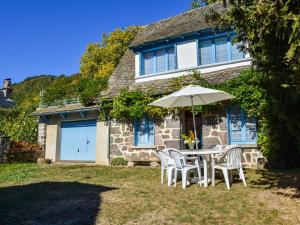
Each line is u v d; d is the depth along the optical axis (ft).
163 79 50.98
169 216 18.49
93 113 57.21
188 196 23.65
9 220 18.45
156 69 53.01
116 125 52.19
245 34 20.11
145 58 54.65
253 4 18.24
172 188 27.04
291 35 15.94
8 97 117.29
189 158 28.71
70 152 61.46
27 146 61.67
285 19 16.29
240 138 40.45
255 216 18.29
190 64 48.93
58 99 64.49
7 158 57.52
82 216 18.81
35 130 70.18
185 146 45.16
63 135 63.00
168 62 51.83
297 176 29.71
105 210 19.95
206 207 20.30
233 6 18.13
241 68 43.47
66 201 22.65
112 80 59.21
